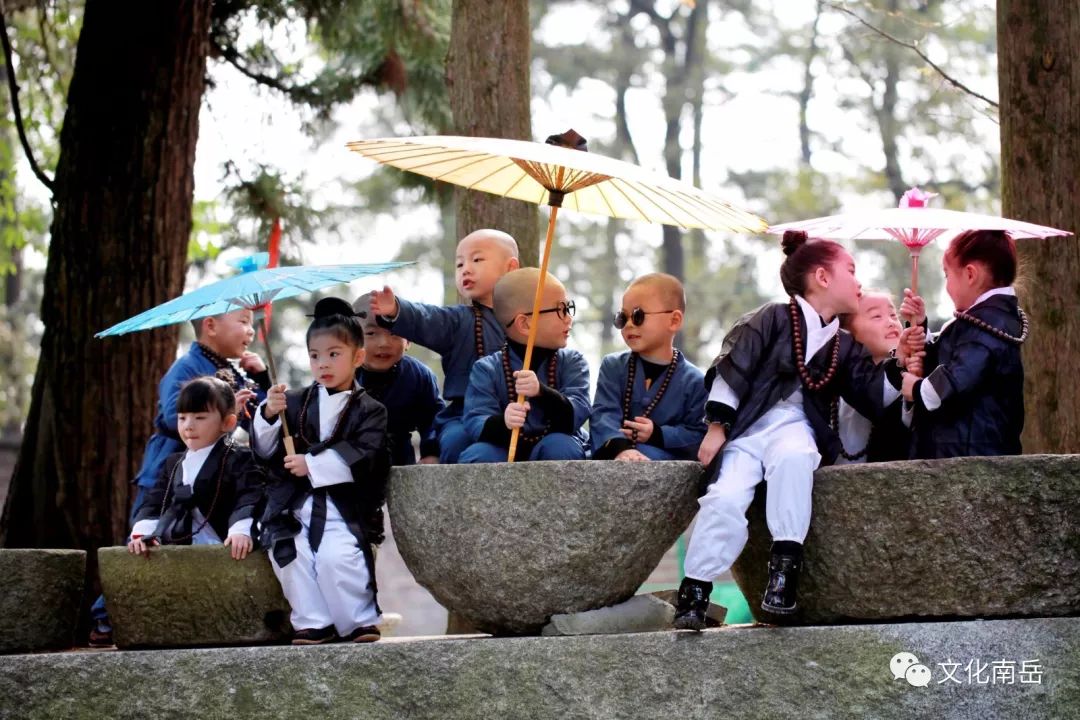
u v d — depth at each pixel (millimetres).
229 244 11117
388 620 7688
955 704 4965
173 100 7805
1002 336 5324
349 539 5336
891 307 5773
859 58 21453
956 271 5516
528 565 5094
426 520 5215
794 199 23578
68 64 10609
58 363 7621
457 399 6188
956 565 5047
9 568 5602
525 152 4918
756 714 4984
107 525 7484
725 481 5160
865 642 5000
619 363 5992
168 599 5449
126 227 7680
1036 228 5324
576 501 5062
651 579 12672
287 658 5105
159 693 5121
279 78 9742
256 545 5465
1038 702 4965
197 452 5766
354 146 5277
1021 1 6605
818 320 5344
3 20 8297
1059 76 6520
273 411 5402
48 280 7766
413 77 10070
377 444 5410
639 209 5703
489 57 7688
